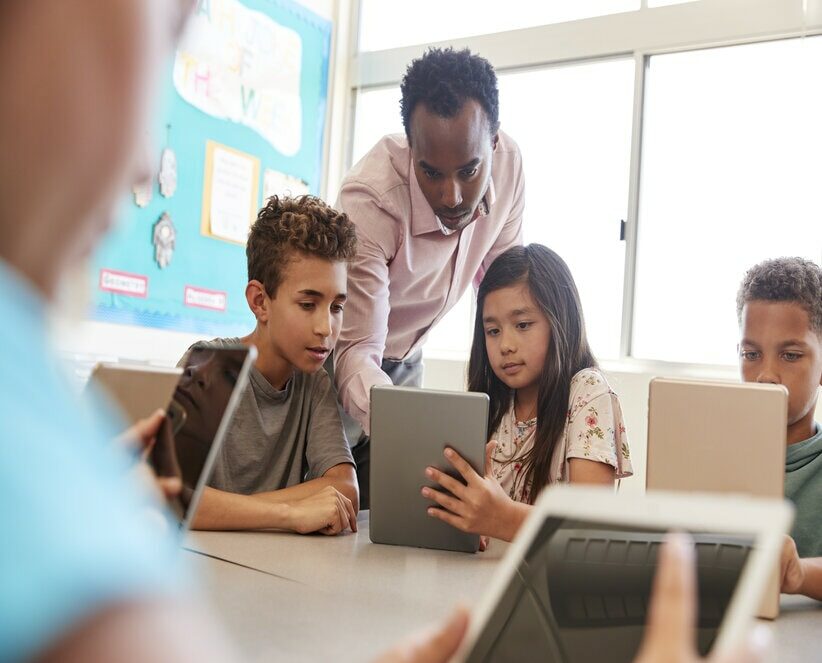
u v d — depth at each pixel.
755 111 2.73
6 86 0.17
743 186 2.74
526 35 3.12
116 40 0.18
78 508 0.14
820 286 1.27
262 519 1.13
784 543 0.82
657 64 2.90
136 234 2.59
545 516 0.50
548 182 3.07
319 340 1.44
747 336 1.29
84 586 0.13
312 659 0.58
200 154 2.83
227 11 2.92
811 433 1.25
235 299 2.98
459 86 1.52
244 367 0.72
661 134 2.88
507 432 1.54
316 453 1.43
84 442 0.16
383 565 0.95
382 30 3.50
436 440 1.08
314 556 0.98
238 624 0.66
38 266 0.18
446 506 1.05
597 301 2.95
